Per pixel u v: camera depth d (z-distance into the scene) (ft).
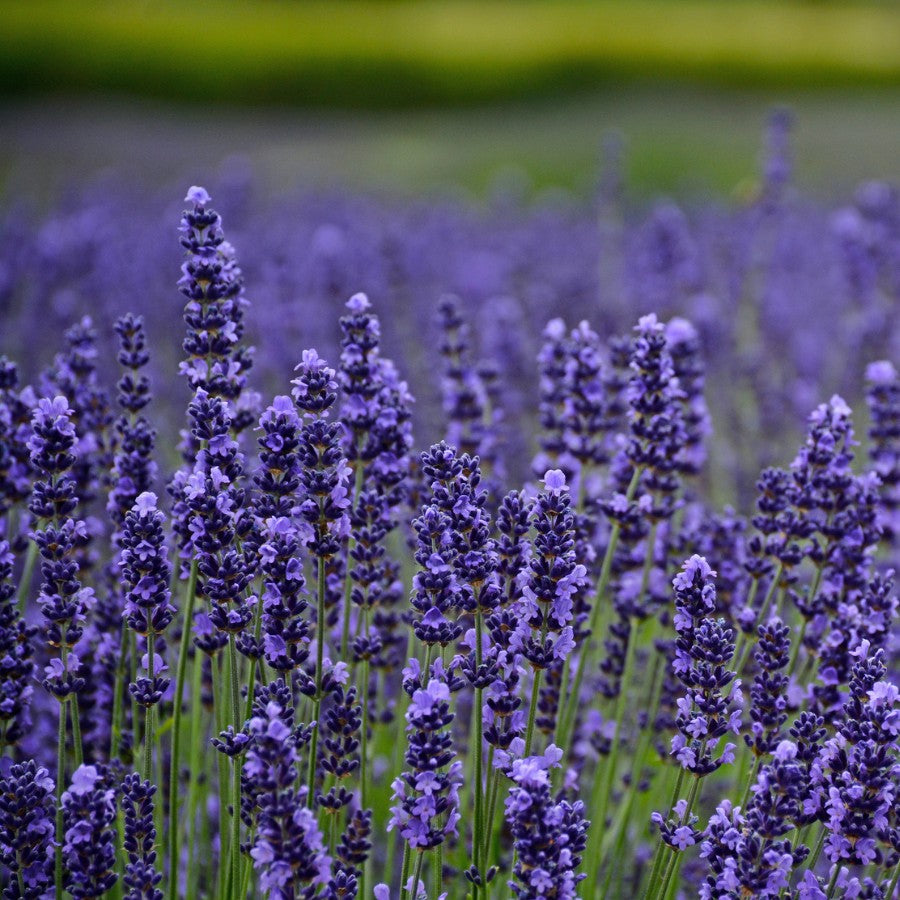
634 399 20.02
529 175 121.80
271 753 13.79
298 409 16.93
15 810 15.51
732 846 15.16
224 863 18.15
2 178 115.34
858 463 36.50
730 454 38.42
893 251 41.50
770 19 221.25
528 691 19.54
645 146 130.00
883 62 188.96
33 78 183.52
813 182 107.34
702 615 16.17
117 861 18.19
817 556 19.81
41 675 22.65
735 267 50.70
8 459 19.90
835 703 18.93
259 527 16.72
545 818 14.02
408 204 90.07
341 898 15.26
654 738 22.06
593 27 205.36
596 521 21.75
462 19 225.76
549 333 23.58
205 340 18.48
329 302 43.29
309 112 184.34
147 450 19.67
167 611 16.40
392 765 22.12
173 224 63.00
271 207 77.71
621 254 60.44
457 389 24.52
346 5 238.89
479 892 15.99
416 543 21.21
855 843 15.56
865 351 39.99
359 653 18.07
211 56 185.68
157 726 18.83
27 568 20.72
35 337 41.55
